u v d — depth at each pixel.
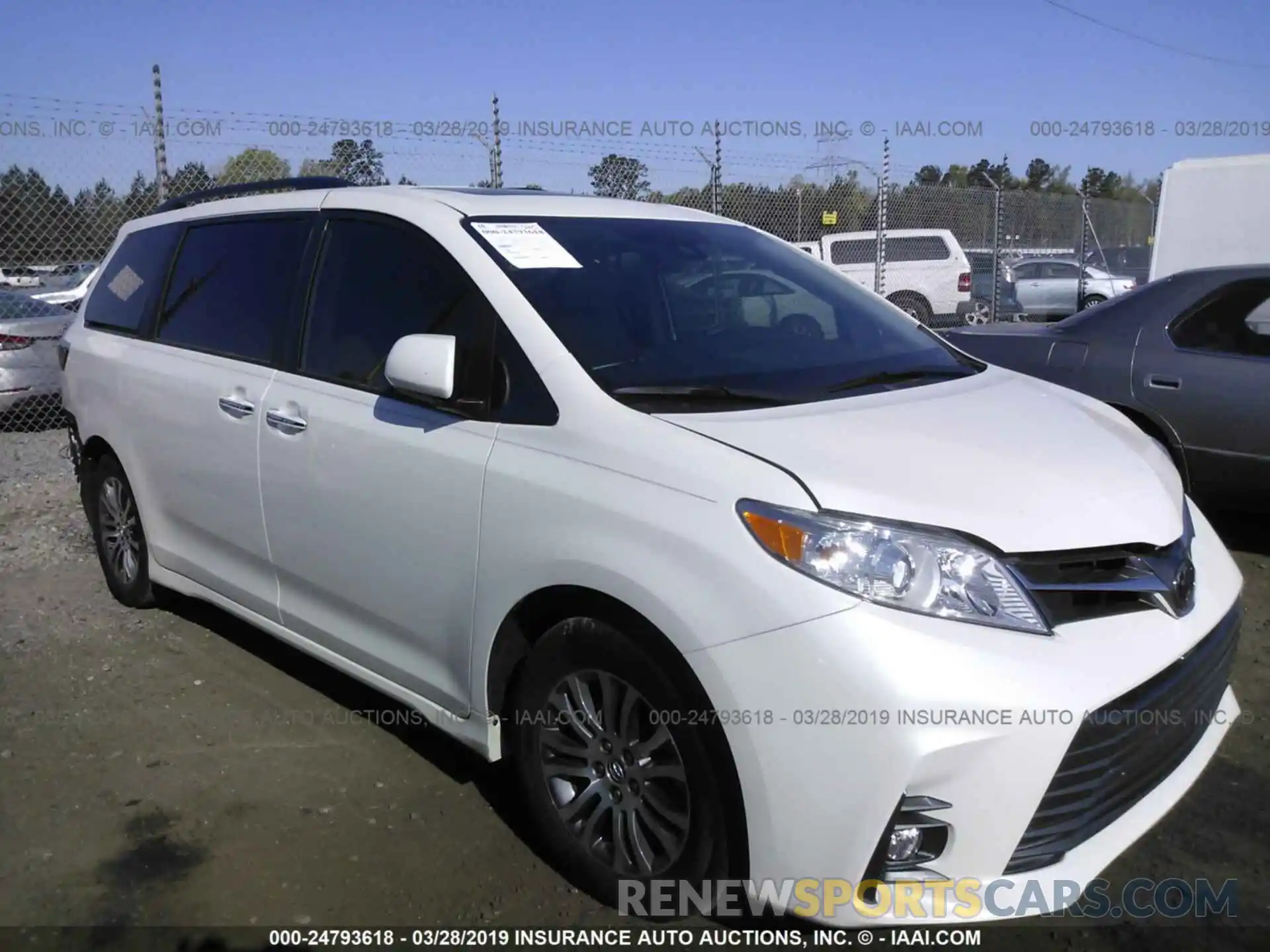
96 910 2.84
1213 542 3.10
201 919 2.80
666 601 2.45
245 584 3.94
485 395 2.96
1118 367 5.78
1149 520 2.68
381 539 3.21
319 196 3.77
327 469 3.37
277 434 3.56
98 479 4.90
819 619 2.29
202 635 4.70
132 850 3.11
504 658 2.93
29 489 7.32
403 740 3.76
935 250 16.44
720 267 3.57
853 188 14.77
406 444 3.10
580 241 3.38
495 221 3.32
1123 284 18.55
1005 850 2.33
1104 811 2.52
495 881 2.96
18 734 3.81
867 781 2.26
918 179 16.17
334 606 3.52
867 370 3.29
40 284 11.05
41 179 8.72
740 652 2.36
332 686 4.20
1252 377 5.34
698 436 2.60
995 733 2.25
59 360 5.08
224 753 3.66
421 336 2.95
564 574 2.66
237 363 3.84
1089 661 2.37
